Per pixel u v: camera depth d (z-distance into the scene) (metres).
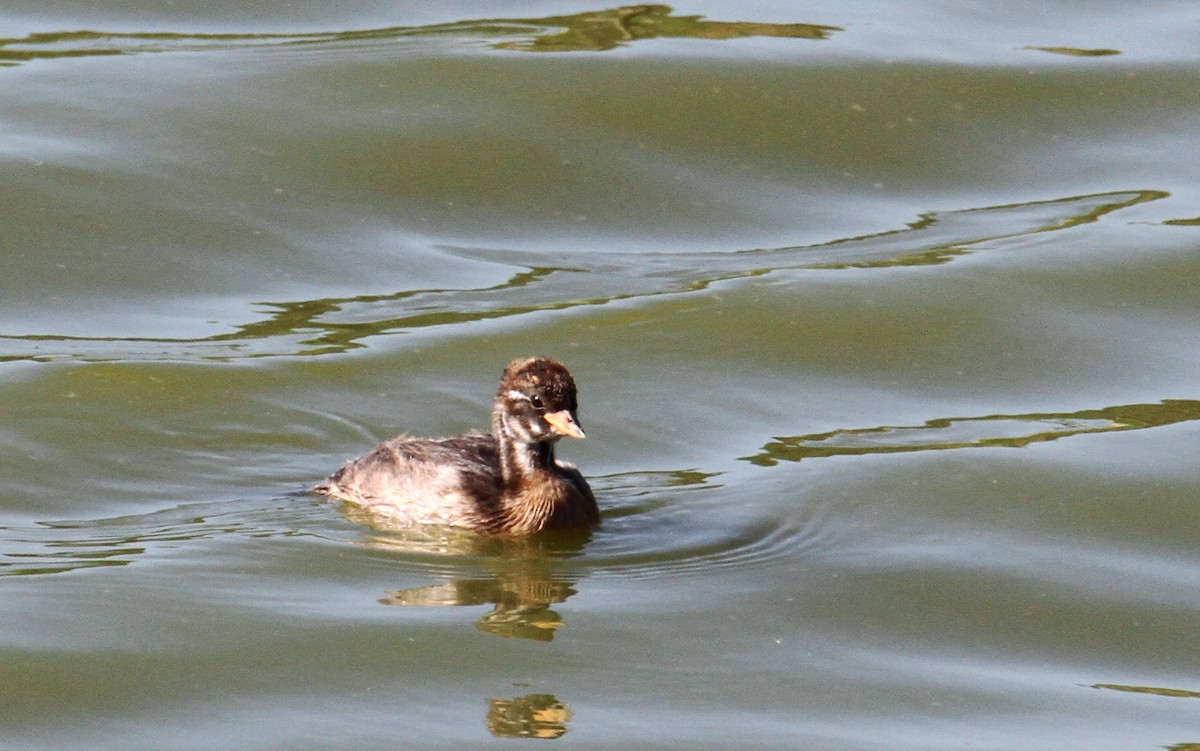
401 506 15.86
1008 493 16.36
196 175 21.55
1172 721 13.09
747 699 13.10
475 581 14.70
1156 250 20.75
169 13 25.53
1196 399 18.09
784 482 16.52
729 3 26.17
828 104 23.52
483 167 22.12
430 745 12.31
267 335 18.75
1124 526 15.91
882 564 15.19
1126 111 23.66
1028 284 20.12
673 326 19.19
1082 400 18.14
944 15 26.00
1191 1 26.41
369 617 13.99
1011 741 12.70
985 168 22.66
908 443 17.25
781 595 14.63
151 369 17.78
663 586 14.74
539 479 15.62
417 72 23.56
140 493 16.05
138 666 13.20
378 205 21.39
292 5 25.70
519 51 24.20
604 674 13.34
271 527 15.53
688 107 23.30
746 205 21.80
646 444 17.23
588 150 22.50
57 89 22.97
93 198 20.97
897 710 13.07
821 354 18.86
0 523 15.36
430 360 18.36
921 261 20.58
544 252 20.80
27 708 12.65
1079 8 26.28
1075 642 14.23
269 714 12.66
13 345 18.23
